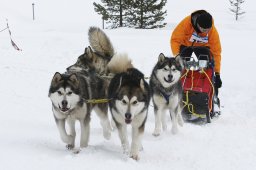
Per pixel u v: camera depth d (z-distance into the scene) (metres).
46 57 11.16
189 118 6.33
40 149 4.36
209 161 4.37
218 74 6.51
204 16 6.12
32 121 5.76
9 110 6.23
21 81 8.38
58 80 4.33
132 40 15.08
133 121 4.44
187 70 6.35
